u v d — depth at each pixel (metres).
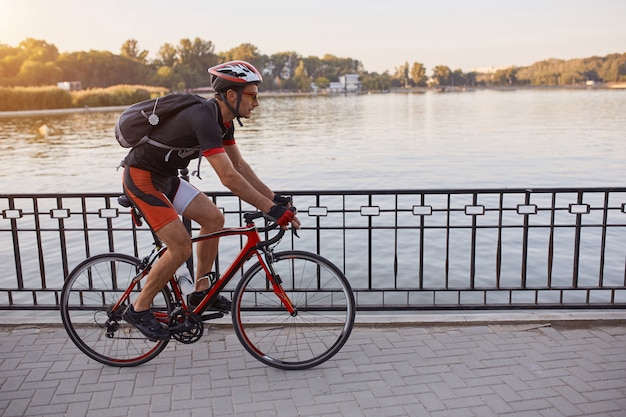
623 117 50.38
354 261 8.60
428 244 9.38
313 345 3.60
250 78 3.15
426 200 13.15
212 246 3.43
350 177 18.61
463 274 7.91
